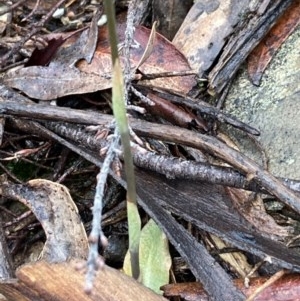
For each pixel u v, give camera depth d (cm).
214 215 13
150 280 13
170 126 13
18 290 11
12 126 15
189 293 12
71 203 13
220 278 12
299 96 15
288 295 12
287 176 14
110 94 15
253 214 13
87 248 13
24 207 15
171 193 13
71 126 14
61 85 15
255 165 12
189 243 12
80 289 11
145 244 13
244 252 13
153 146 14
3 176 15
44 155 15
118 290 11
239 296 12
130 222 10
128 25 14
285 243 13
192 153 14
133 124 13
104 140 13
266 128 15
